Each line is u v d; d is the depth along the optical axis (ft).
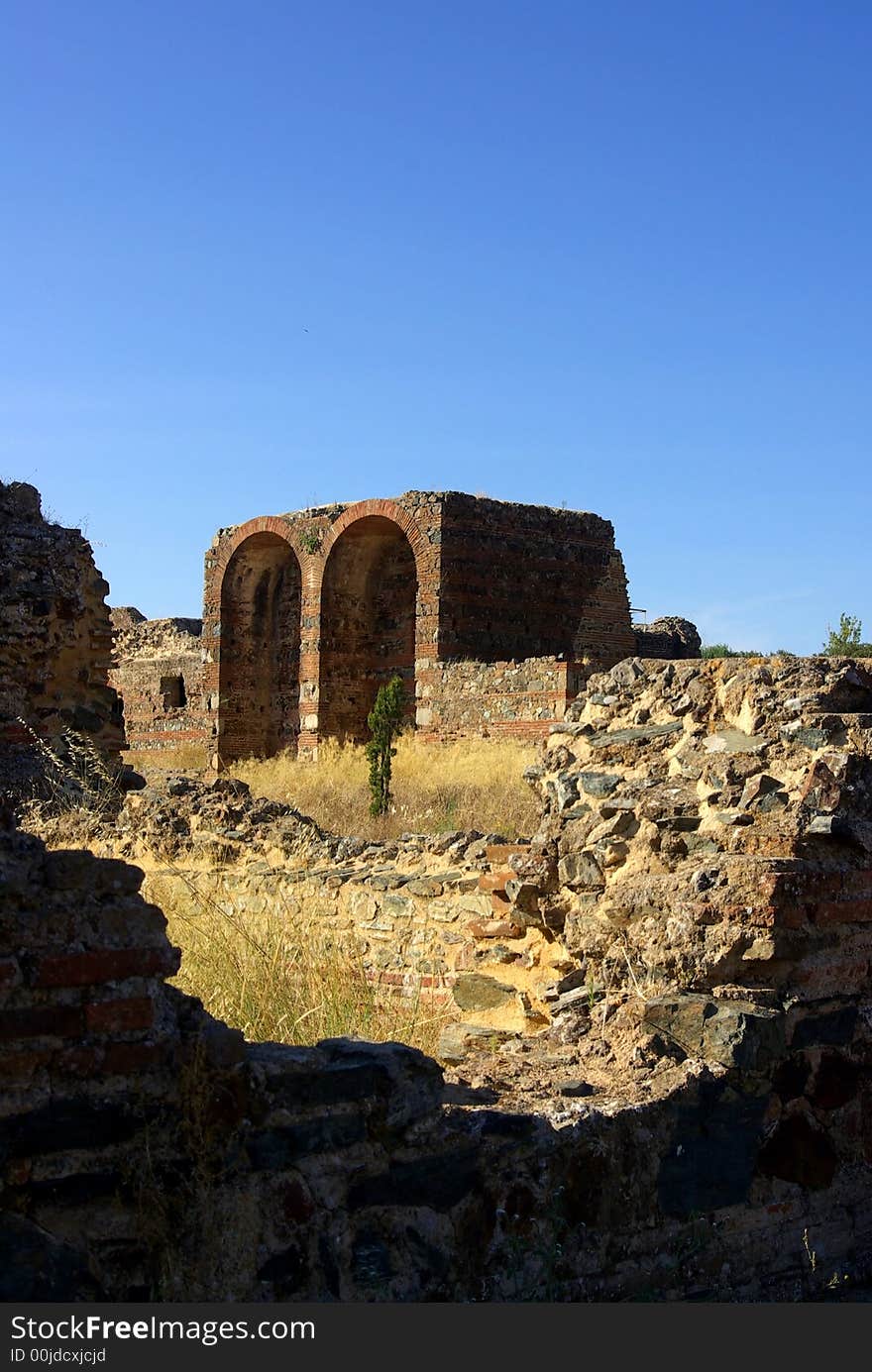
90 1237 12.93
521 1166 15.96
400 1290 14.69
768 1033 18.92
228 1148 13.83
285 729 121.90
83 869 13.61
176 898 30.91
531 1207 15.97
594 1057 19.60
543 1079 18.56
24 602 36.70
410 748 97.30
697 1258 17.71
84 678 39.06
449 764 84.58
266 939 26.43
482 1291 15.39
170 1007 14.14
